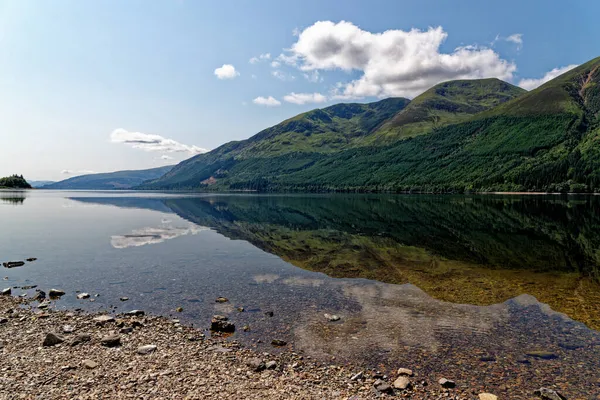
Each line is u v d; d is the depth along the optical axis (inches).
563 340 543.8
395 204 4212.6
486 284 861.8
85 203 4247.0
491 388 415.5
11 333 552.7
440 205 3929.6
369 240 1539.1
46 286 815.1
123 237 1551.4
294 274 942.4
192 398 379.6
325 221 2349.9
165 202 4717.0
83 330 569.3
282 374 441.4
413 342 537.0
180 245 1369.3
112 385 400.8
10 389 383.6
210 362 467.8
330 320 621.0
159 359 472.4
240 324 602.2
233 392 395.5
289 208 3641.7
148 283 840.9
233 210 3351.4
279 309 674.8
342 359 484.4
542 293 789.2
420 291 799.1
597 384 423.5
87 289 792.9
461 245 1416.1
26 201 4542.3
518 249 1334.9
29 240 1449.3
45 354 480.7
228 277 903.1
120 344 519.5
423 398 394.3
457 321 619.8
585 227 1978.3
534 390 409.4
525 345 527.2
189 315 642.8
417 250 1309.1
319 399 386.0
